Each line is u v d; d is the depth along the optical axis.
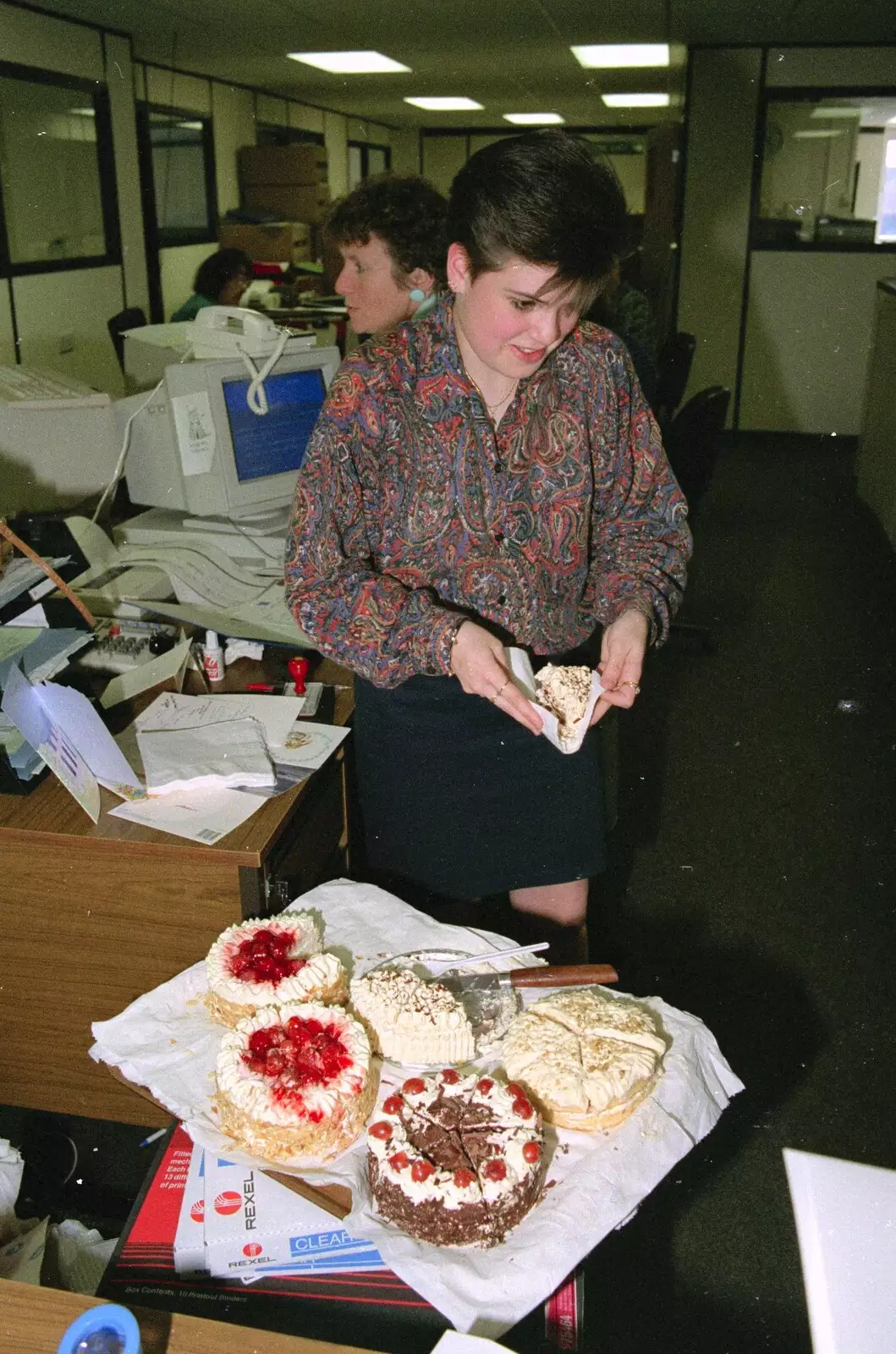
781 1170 1.81
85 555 1.90
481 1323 0.77
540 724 1.19
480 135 12.56
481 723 1.33
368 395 1.22
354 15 5.66
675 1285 1.60
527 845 1.41
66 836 1.32
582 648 1.45
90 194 6.23
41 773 1.44
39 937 1.40
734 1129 1.90
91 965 1.40
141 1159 1.68
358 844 1.80
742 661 4.05
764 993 2.28
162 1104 0.97
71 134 5.96
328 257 7.52
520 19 5.79
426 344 1.23
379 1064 1.00
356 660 1.25
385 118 11.41
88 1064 1.48
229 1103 0.91
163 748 1.49
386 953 1.14
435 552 1.29
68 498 2.16
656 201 7.32
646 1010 1.05
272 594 1.99
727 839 2.88
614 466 1.33
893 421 5.37
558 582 1.33
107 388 6.49
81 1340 0.66
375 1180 0.85
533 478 1.26
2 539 1.52
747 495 6.22
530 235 1.02
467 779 1.36
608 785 1.55
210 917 1.34
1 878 1.37
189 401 2.10
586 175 1.03
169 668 1.67
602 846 1.45
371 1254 0.88
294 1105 0.89
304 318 6.24
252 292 6.88
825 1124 1.92
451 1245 0.82
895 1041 2.13
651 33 6.30
